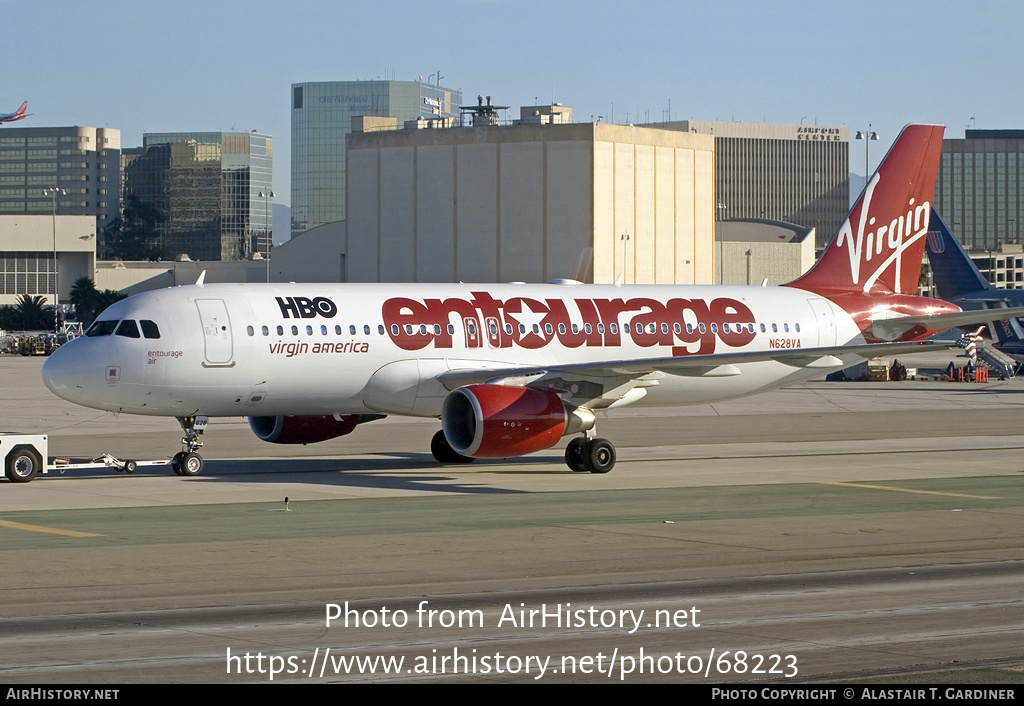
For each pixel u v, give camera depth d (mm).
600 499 95312
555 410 107312
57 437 146875
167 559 69000
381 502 93000
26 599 58906
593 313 124688
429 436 150125
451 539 76125
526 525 81875
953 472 113875
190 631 52750
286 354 109938
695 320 129125
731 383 130375
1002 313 134625
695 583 63438
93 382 106125
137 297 110125
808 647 50594
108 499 93625
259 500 93562
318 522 82688
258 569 66375
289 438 120875
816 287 138000
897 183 141250
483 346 118375
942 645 50844
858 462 122625
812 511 89000
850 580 64312
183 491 98812
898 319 137000
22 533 77562
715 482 106438
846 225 139375
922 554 72125
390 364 114062
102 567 66688
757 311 132750
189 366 106812
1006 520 84938
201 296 109625
